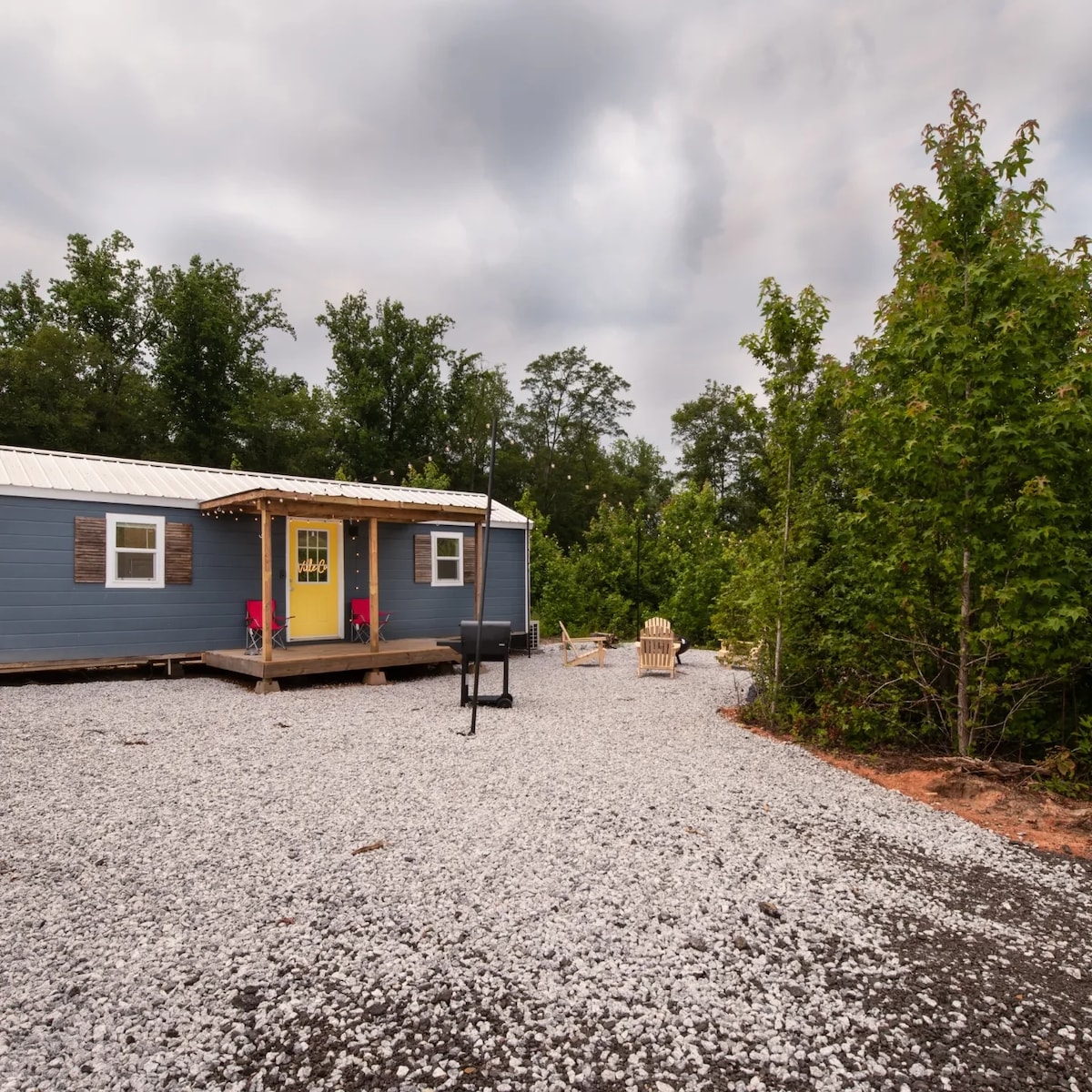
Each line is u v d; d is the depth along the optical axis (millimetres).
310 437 35000
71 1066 2273
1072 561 5574
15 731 7027
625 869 3891
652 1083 2244
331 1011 2598
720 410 39906
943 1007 2676
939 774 5746
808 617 7730
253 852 4090
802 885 3744
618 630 19344
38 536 9867
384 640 13094
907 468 6109
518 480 42344
